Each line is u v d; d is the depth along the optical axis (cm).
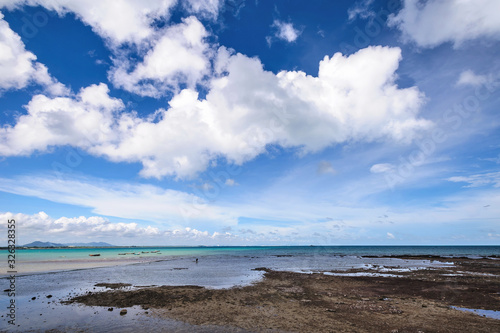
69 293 1817
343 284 2288
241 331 1077
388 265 4403
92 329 1094
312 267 4069
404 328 1115
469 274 2988
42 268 3753
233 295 1775
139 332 1059
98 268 3788
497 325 1146
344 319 1244
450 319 1236
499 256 7206
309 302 1595
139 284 2241
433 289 2012
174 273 3139
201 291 1889
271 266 4278
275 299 1670
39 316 1273
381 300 1653
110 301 1570
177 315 1295
